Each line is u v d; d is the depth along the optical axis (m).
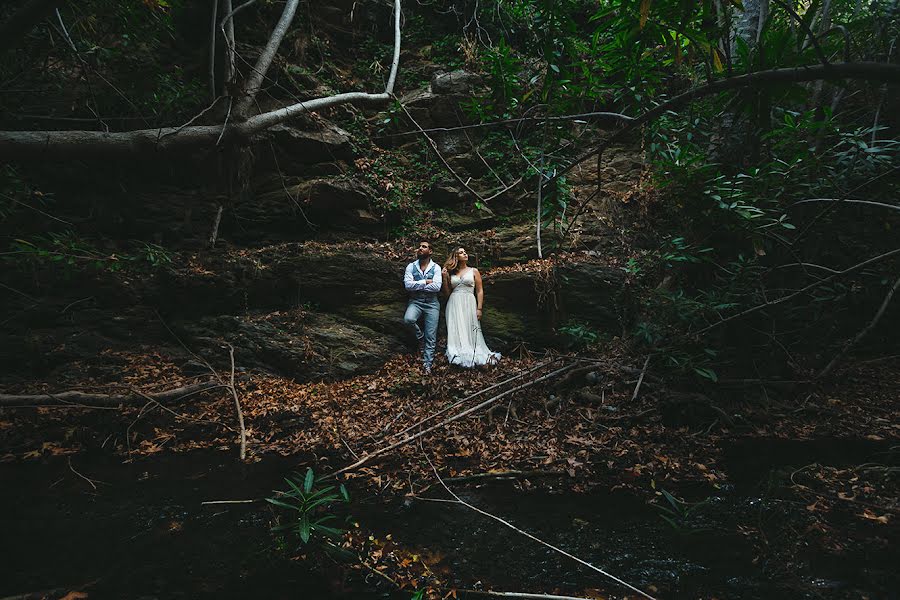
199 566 2.66
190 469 4.10
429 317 6.88
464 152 8.95
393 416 5.24
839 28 1.66
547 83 2.96
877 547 2.82
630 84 2.91
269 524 3.15
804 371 6.30
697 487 3.73
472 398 5.16
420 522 3.21
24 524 3.11
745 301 5.77
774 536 2.97
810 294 6.11
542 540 2.96
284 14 5.18
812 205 5.54
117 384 5.51
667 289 6.57
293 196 8.06
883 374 6.60
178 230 7.49
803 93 1.88
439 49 10.06
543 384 5.76
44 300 6.29
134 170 7.45
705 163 5.55
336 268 7.32
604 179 8.64
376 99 4.84
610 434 4.78
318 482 3.83
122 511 3.31
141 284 6.77
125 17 5.31
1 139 3.08
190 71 7.86
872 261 4.26
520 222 8.49
